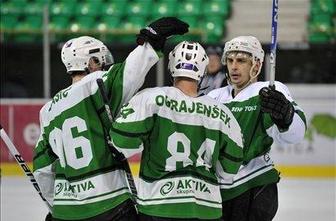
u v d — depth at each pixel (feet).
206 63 22.38
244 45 25.27
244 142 25.52
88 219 22.43
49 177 24.31
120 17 75.77
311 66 60.64
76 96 22.61
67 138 22.66
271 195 26.25
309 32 71.46
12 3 76.13
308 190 54.24
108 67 24.17
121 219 22.50
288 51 60.59
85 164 22.48
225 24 74.43
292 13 74.18
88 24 74.84
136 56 22.11
